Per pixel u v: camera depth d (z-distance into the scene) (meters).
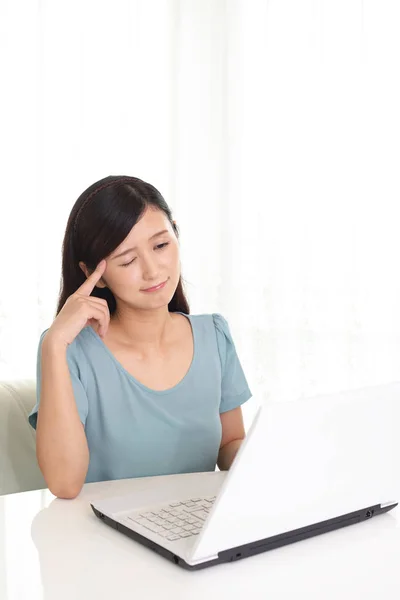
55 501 1.34
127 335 1.66
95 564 1.05
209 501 1.25
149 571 1.02
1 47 2.69
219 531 1.01
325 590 0.97
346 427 1.06
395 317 2.89
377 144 2.87
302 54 2.94
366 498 1.17
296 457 1.02
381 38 2.84
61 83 2.77
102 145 2.85
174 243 1.56
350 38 2.89
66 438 1.39
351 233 2.92
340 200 2.93
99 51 2.83
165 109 2.95
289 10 2.94
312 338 2.96
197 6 2.96
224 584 0.98
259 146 2.99
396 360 2.90
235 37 2.98
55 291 2.78
